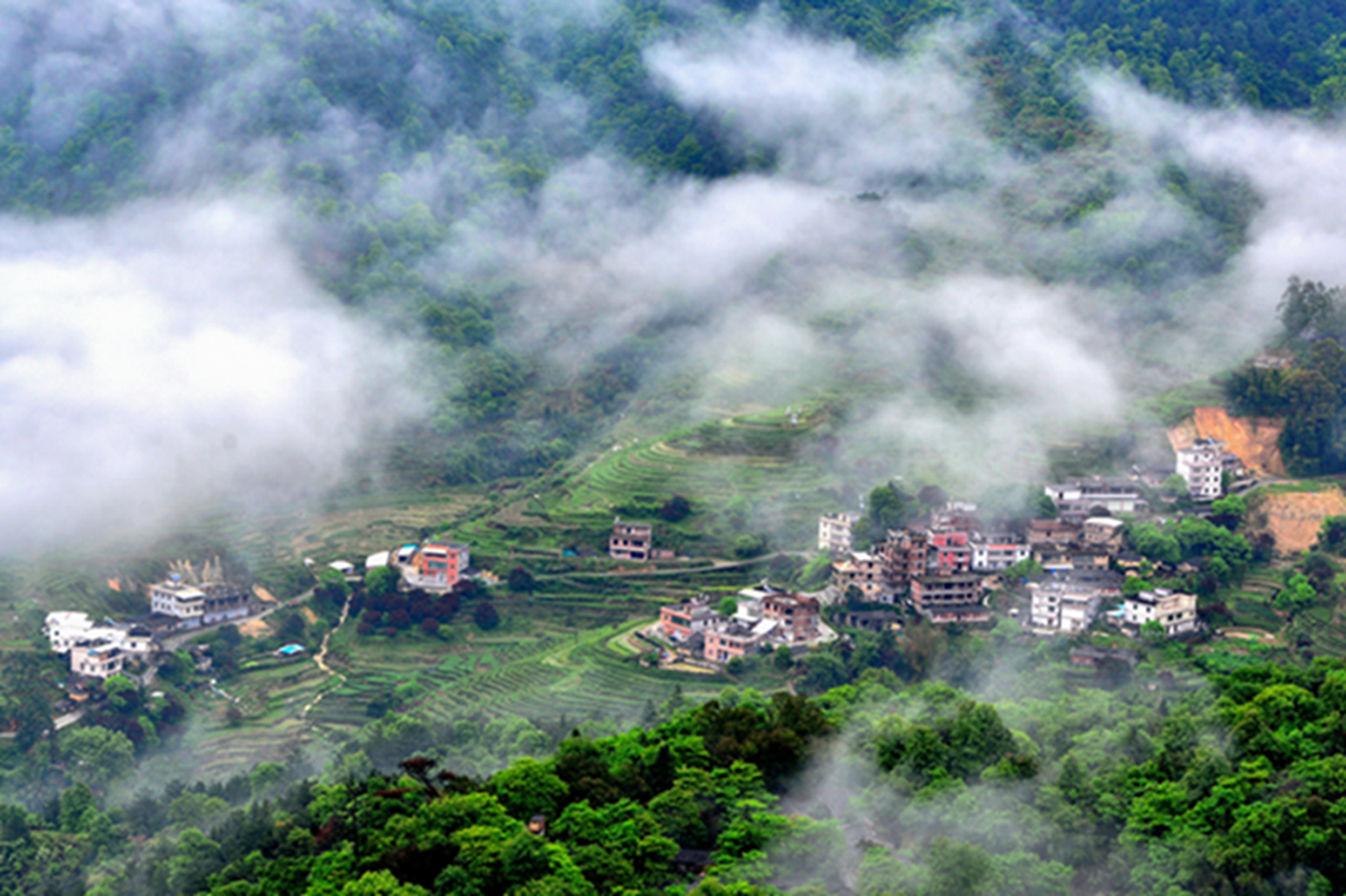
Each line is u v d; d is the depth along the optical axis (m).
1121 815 138.88
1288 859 127.19
